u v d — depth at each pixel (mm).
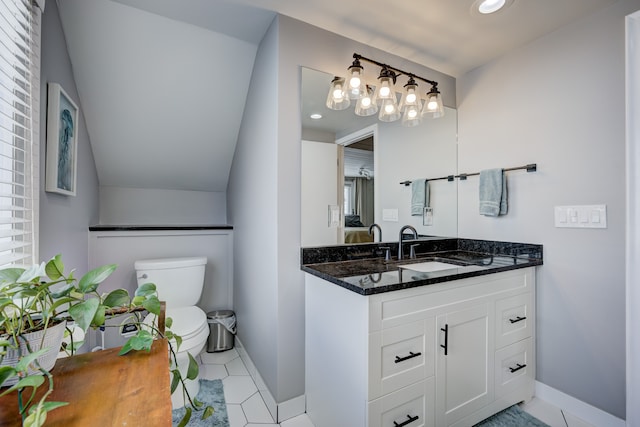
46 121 1264
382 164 1925
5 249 852
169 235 2371
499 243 1936
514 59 1865
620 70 1420
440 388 1324
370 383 1140
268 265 1683
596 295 1505
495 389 1526
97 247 2123
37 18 1115
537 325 1739
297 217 1624
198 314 1896
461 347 1394
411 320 1238
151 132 2104
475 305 1440
